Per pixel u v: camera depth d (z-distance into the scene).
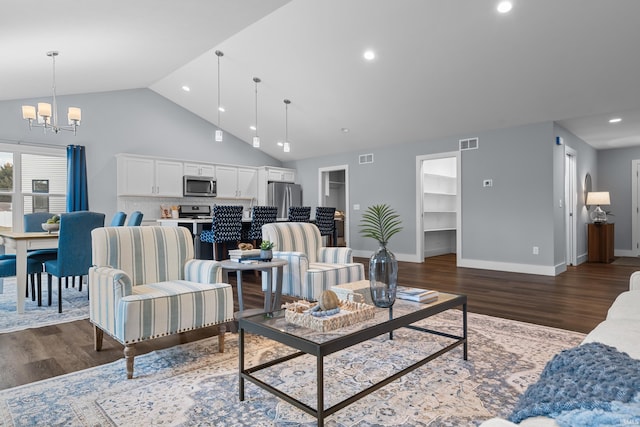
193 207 7.39
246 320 1.84
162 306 2.17
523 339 2.64
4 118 5.37
